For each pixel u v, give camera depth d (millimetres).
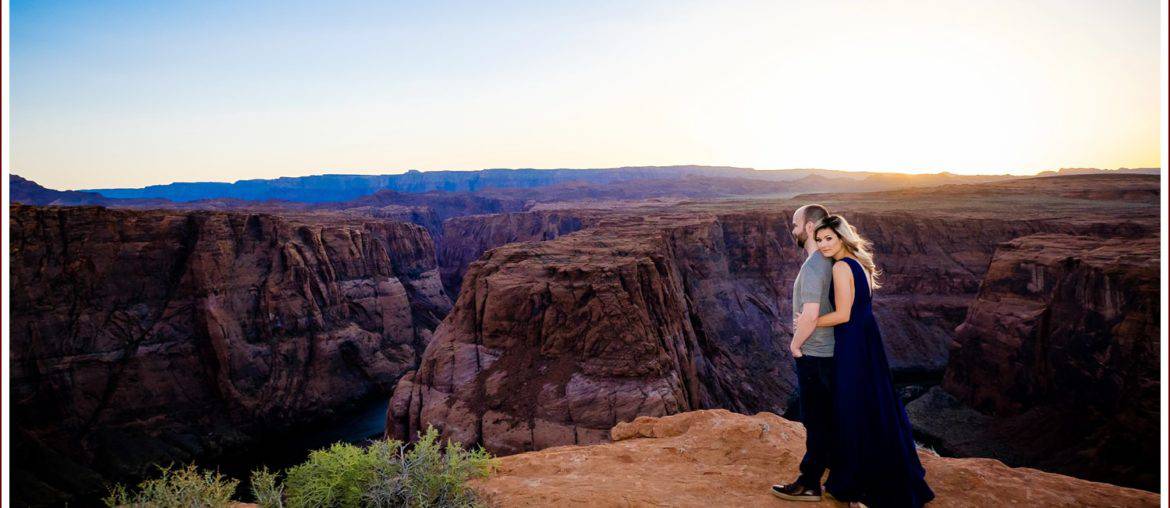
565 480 5859
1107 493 5055
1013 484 5254
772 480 5625
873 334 4949
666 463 6340
